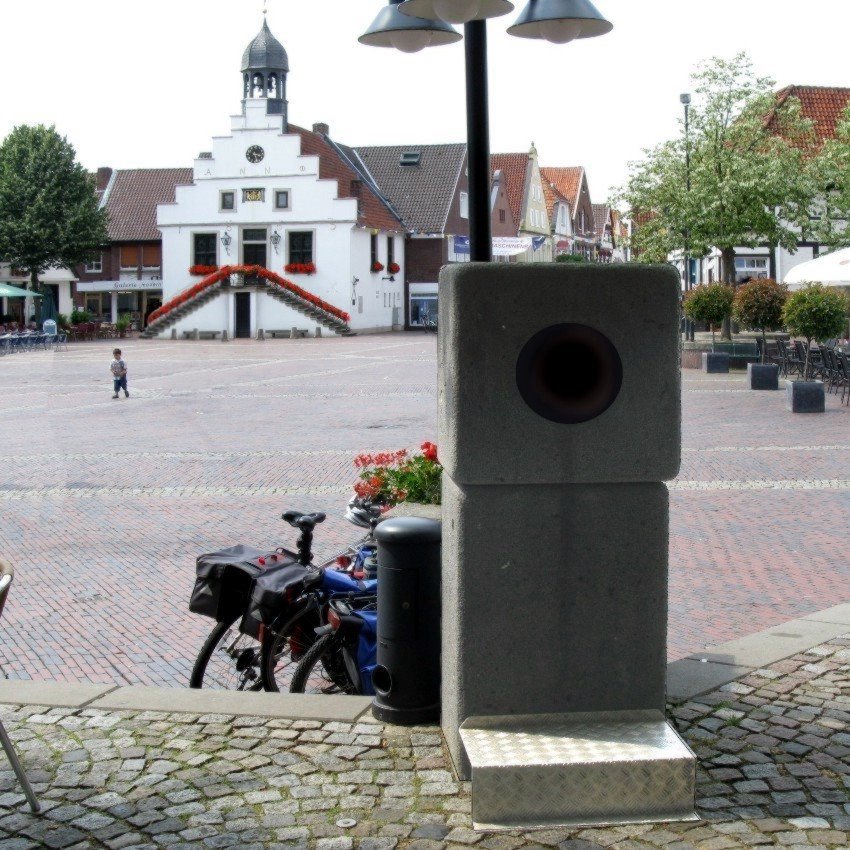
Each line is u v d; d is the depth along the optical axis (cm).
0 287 5591
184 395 2562
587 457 412
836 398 2148
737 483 1265
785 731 464
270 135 6006
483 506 416
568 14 578
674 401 414
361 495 667
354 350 4444
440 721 478
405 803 404
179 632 759
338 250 5975
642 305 410
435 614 477
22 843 377
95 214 6475
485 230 537
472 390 406
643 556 423
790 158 3497
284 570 546
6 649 726
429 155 7106
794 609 764
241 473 1450
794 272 2238
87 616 798
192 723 482
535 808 389
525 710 424
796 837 373
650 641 426
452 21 520
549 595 421
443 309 425
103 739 466
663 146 3512
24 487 1367
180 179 7175
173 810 400
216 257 6119
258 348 4719
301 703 501
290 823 389
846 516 1069
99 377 3173
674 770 391
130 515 1177
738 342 2886
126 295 7050
